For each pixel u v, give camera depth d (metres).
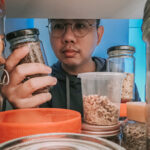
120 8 0.61
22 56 0.55
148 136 0.34
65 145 0.30
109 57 0.71
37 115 0.44
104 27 0.69
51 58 0.69
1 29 0.53
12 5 0.59
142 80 0.71
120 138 0.49
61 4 0.58
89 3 0.58
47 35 0.68
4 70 0.54
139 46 0.70
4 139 0.36
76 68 0.70
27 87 0.55
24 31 0.55
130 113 0.49
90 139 0.32
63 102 0.69
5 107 0.61
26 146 0.29
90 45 0.69
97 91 0.52
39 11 0.62
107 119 0.49
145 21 0.33
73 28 0.67
